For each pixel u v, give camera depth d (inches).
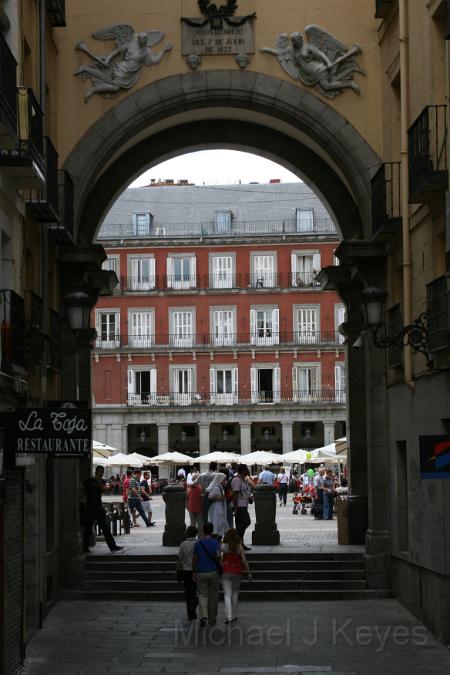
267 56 787.4
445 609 595.8
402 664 552.4
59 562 773.9
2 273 586.9
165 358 2869.1
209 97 789.9
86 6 788.0
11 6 598.2
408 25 685.9
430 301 607.8
